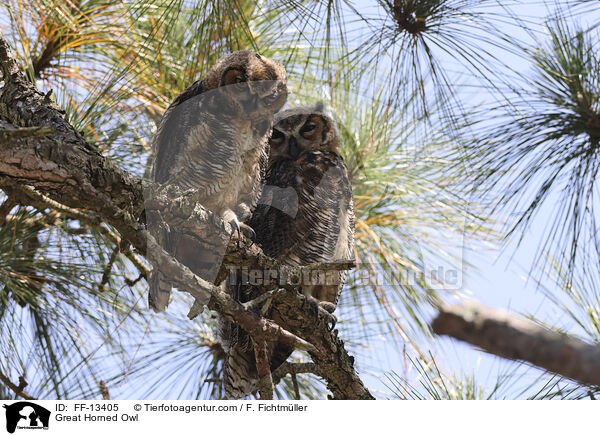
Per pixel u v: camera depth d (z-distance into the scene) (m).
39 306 6.62
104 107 6.14
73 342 6.67
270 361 6.13
